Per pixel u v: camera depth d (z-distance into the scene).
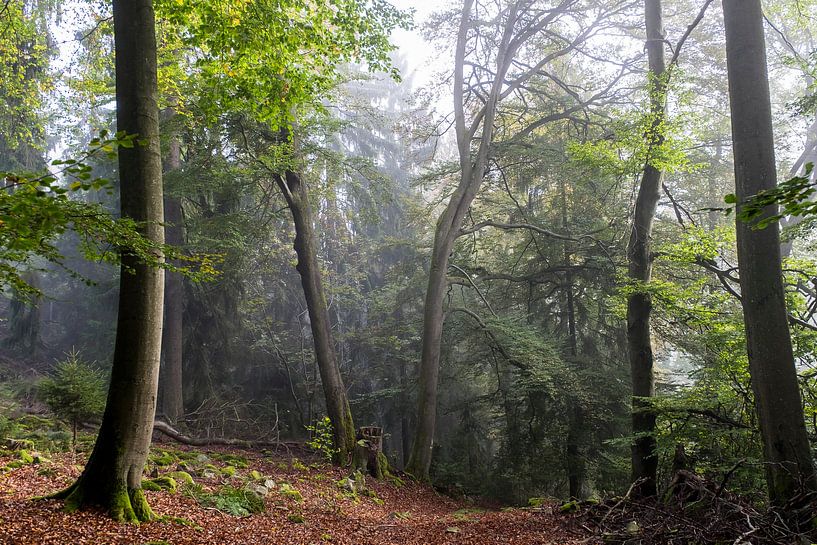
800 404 7.62
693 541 6.50
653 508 7.52
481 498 19.09
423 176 21.36
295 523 8.22
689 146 12.66
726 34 8.41
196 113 14.73
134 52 6.80
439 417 25.84
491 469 21.41
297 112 15.34
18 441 9.45
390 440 28.55
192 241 17.89
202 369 20.56
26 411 14.75
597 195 19.80
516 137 19.88
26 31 13.46
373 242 27.62
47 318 32.34
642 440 11.59
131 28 6.83
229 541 6.54
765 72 8.16
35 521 5.69
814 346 9.97
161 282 6.90
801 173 22.12
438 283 18.41
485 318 21.19
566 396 18.88
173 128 15.08
